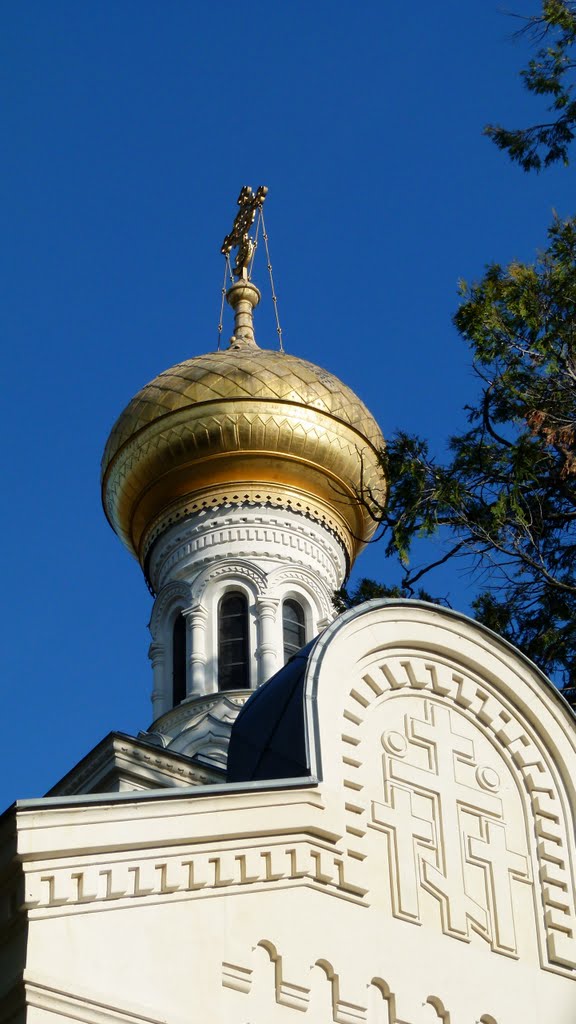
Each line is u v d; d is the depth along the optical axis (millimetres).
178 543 25875
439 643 13203
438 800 12562
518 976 12086
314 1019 11016
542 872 12672
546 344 21453
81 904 10492
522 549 21141
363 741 12477
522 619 21078
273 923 11195
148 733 23172
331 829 11758
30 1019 9844
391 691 12883
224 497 25812
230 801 11375
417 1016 11469
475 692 13234
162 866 10914
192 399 25938
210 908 10984
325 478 26141
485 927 12172
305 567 25562
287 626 25281
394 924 11758
